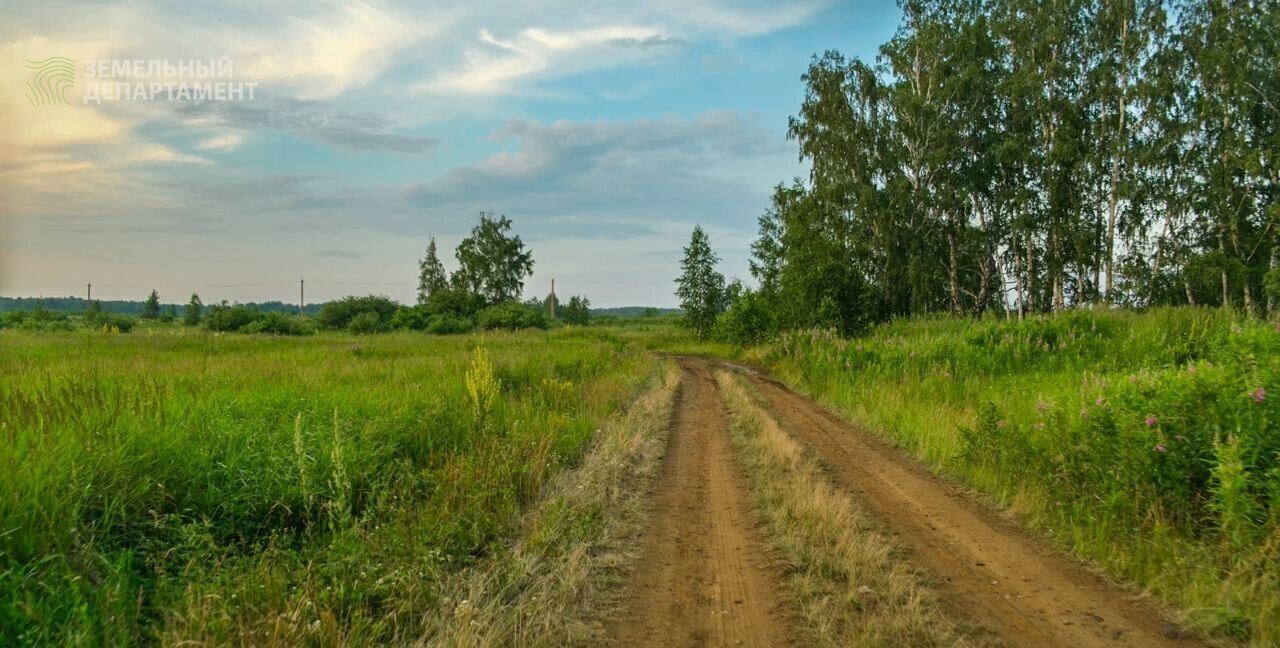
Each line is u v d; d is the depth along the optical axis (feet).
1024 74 95.96
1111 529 17.89
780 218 130.31
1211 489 16.70
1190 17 88.79
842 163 112.47
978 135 107.65
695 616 14.55
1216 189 84.99
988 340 53.72
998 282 118.93
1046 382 40.04
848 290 95.20
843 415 44.45
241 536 16.42
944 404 39.52
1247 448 16.60
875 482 26.17
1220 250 85.30
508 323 177.37
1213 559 15.38
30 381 30.83
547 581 15.85
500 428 29.66
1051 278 105.19
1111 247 93.40
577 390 47.26
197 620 11.86
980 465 25.99
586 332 153.17
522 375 47.47
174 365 46.44
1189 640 13.09
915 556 17.88
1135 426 19.42
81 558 13.16
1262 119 84.43
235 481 18.12
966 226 106.22
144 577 14.23
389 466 22.24
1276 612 13.16
